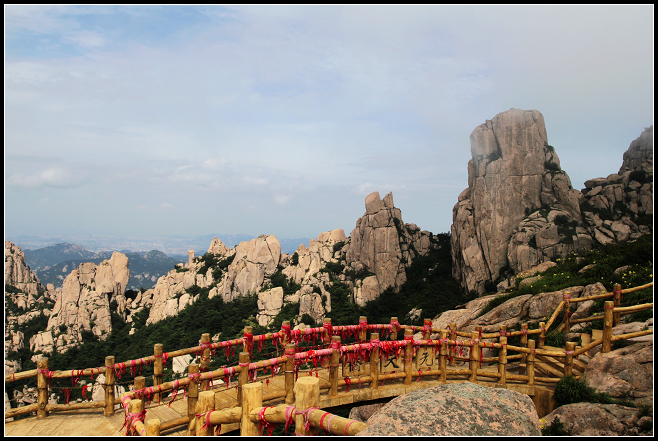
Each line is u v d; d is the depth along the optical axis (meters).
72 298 71.88
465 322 21.50
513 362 14.98
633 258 18.67
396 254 55.19
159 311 71.50
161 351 10.43
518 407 5.62
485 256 41.31
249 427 6.41
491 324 19.14
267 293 61.28
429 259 56.28
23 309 72.69
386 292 53.41
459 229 44.88
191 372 8.81
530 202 40.09
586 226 36.12
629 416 8.98
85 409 9.96
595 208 37.72
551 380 11.77
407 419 5.19
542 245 36.31
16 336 64.12
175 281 78.19
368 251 57.56
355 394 10.42
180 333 61.81
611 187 37.75
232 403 9.67
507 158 41.06
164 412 9.34
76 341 65.19
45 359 9.71
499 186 41.03
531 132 40.94
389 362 12.21
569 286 18.45
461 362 15.49
